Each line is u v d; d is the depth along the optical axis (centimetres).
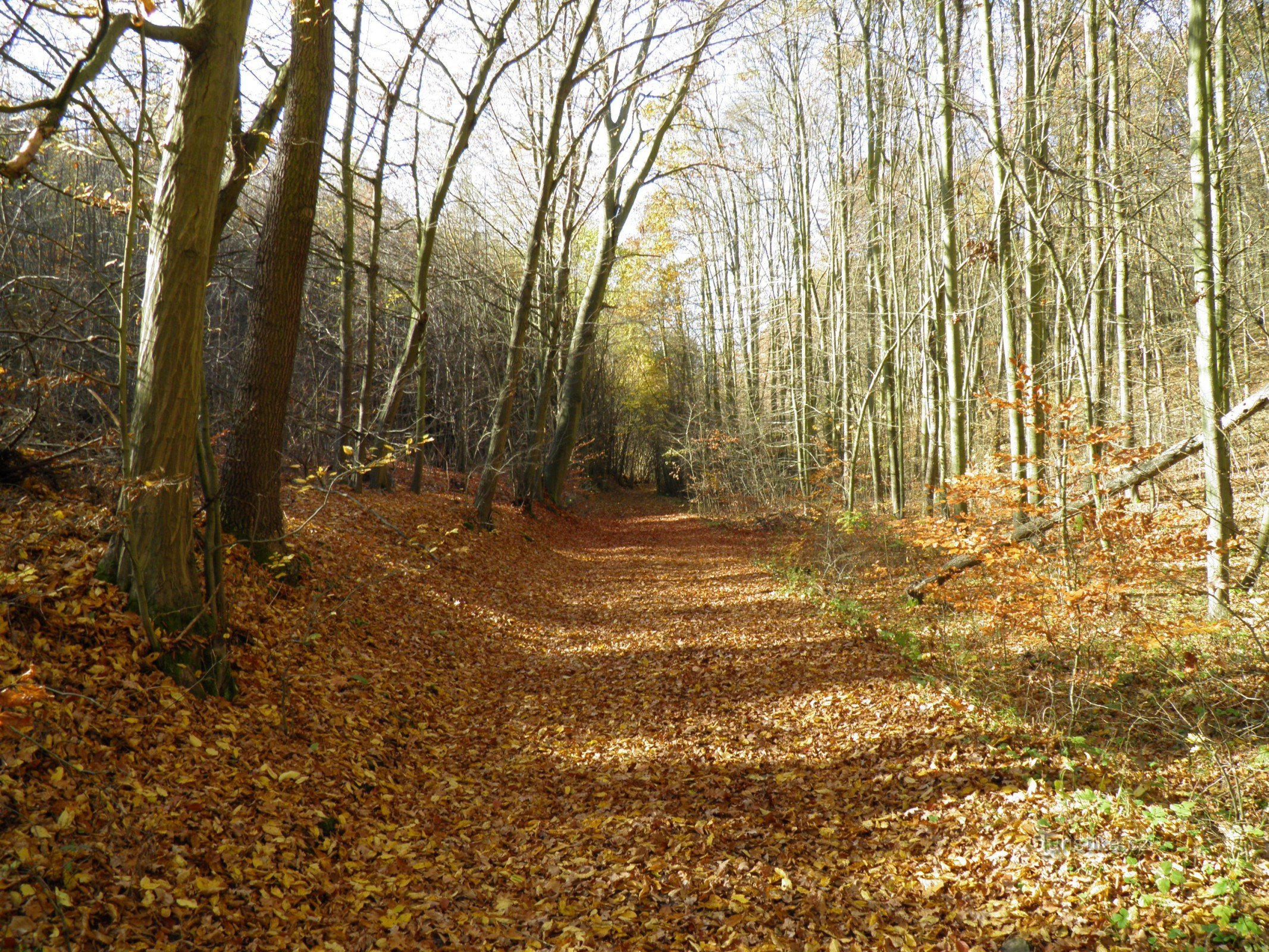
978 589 887
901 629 981
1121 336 1392
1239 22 1100
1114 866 429
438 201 1553
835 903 434
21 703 332
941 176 1466
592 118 1747
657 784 623
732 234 3669
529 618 1258
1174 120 1303
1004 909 409
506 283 2481
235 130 841
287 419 1634
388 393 1725
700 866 483
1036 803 504
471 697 856
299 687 692
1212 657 691
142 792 449
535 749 713
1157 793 502
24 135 812
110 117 513
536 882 476
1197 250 801
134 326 1122
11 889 346
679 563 1917
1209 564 793
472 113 1509
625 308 3894
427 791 608
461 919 431
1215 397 798
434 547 1391
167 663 577
